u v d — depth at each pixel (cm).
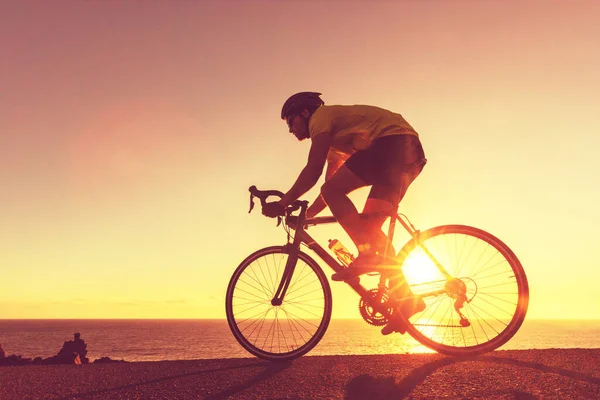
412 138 315
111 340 14188
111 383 250
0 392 237
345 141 321
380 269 308
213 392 223
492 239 308
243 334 332
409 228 318
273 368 274
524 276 301
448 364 266
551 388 211
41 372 290
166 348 10538
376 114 318
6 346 11225
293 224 338
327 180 323
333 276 314
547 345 11300
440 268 311
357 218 314
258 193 337
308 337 326
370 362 281
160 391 229
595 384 217
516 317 299
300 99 337
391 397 205
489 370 247
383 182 310
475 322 302
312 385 229
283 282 334
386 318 312
